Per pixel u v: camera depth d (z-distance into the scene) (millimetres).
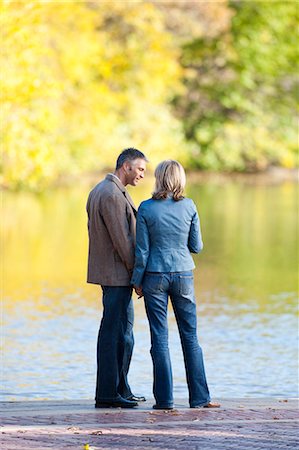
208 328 27844
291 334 27047
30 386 21250
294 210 61344
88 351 24859
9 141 45500
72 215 56656
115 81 83438
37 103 46562
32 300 31953
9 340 26078
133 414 16078
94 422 15336
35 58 44844
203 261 41000
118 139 80625
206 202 66688
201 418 15656
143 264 16859
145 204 16953
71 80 67375
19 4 42781
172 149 87750
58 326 27984
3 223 52688
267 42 95938
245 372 22641
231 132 95375
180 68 89438
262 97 97438
